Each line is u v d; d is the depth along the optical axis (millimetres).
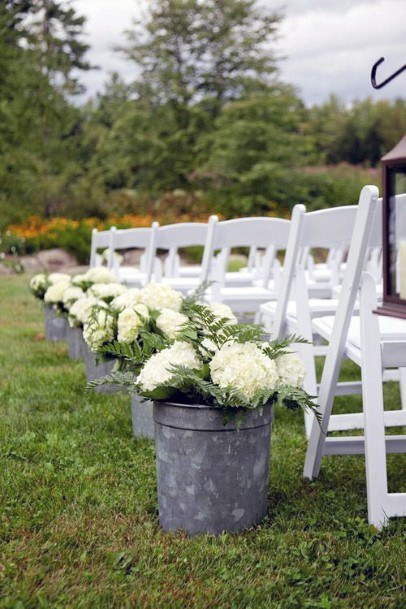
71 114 17594
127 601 1881
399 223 2018
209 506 2295
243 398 2156
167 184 26719
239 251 16781
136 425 3383
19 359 5406
